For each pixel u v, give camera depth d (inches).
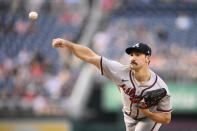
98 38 2591.0
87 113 2126.0
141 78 745.6
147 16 2947.8
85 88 2127.2
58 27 2876.5
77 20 2984.7
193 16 2945.4
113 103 2025.1
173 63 2197.3
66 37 2751.0
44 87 2132.1
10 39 2714.1
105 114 2197.3
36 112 2038.6
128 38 2571.4
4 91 2143.2
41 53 2486.5
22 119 2036.2
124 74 746.8
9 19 2945.4
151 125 800.9
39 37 2755.9
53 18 2997.0
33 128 2026.3
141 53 730.8
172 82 2004.2
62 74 2207.2
